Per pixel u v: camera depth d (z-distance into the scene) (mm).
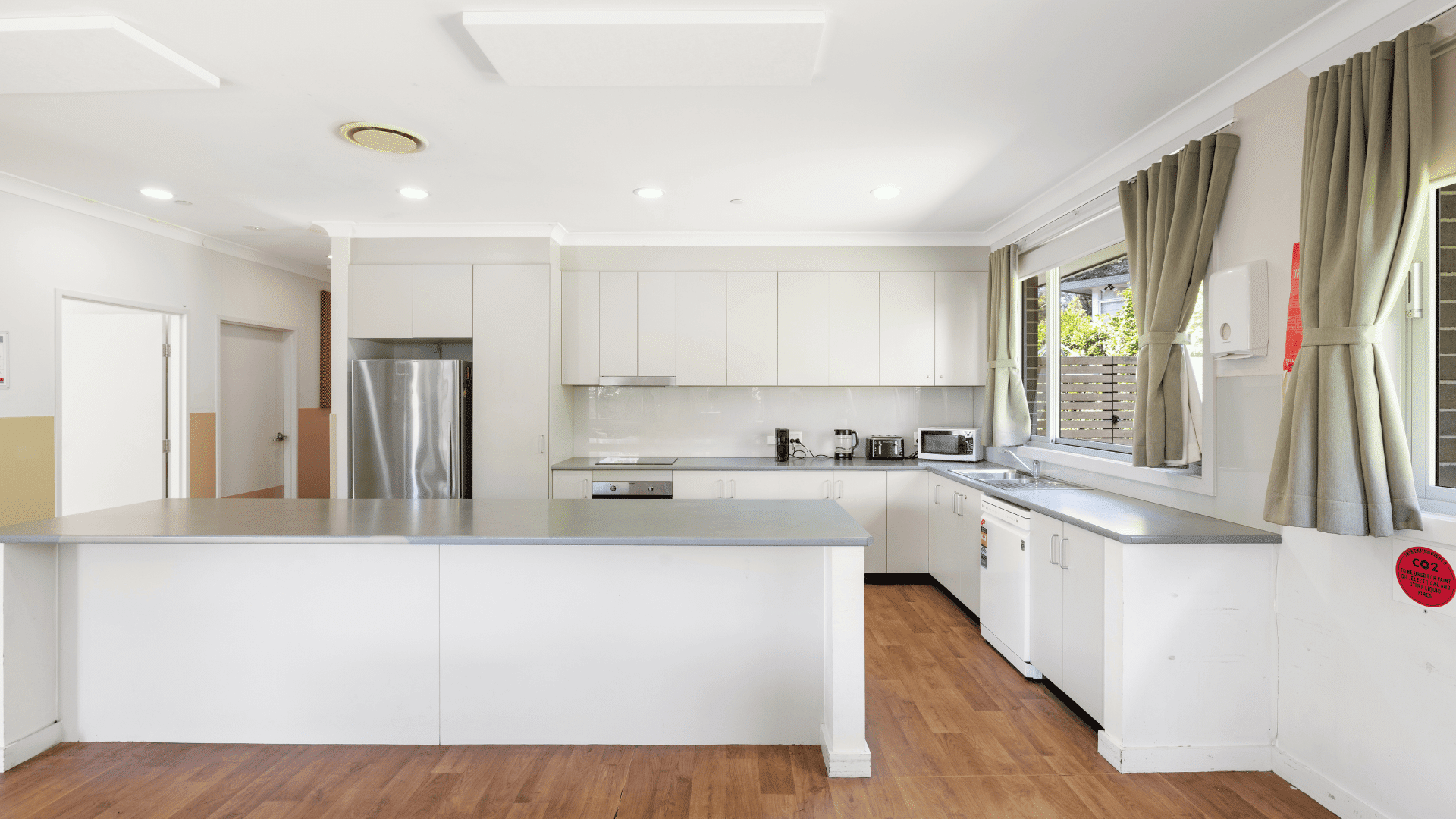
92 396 4637
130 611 2480
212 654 2486
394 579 2475
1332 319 1929
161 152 3160
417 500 2988
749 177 3533
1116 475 3291
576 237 4805
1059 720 2703
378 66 2354
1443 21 1772
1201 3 2000
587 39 2086
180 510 2732
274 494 5648
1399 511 1845
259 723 2492
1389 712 1919
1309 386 1972
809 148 3127
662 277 4824
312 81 2461
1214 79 2479
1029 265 4320
